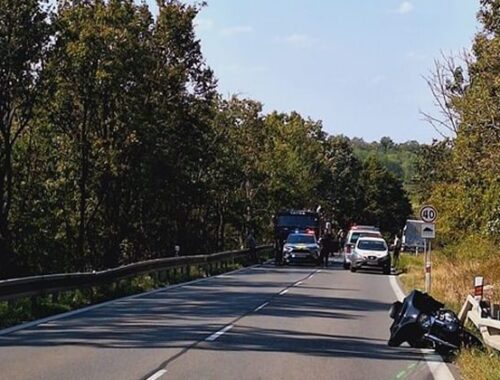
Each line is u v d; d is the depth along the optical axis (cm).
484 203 3447
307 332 1750
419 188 6166
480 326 1549
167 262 3309
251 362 1312
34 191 4272
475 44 2917
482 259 3512
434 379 1220
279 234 5369
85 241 4691
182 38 4938
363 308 2370
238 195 6488
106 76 4044
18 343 1490
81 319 1905
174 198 5206
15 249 4125
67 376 1157
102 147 4288
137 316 1983
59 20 3759
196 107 5031
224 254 4416
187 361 1306
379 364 1343
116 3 4178
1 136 3950
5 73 3666
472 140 2873
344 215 11888
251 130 6700
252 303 2395
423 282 3312
